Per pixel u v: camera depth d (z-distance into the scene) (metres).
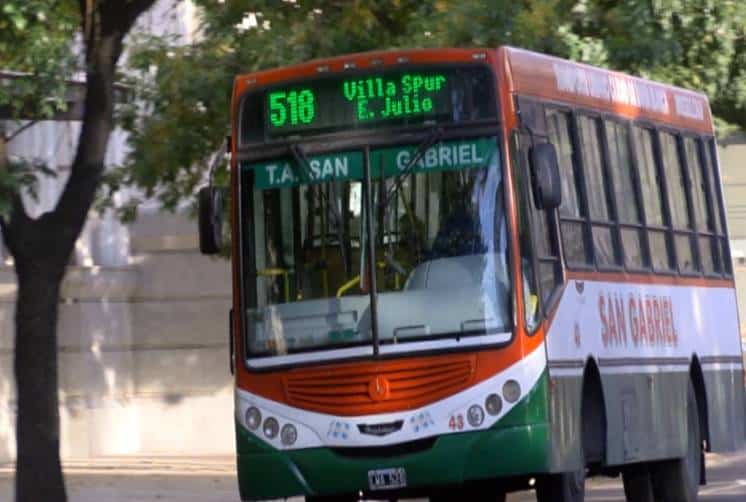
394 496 33.09
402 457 30.86
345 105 32.03
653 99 40.19
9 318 57.97
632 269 37.00
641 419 36.47
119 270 62.31
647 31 44.62
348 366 31.20
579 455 32.41
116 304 62.91
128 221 50.16
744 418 44.88
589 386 33.84
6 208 28.38
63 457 59.88
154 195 50.09
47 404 29.55
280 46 44.38
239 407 32.03
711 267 43.28
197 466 56.94
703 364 41.41
